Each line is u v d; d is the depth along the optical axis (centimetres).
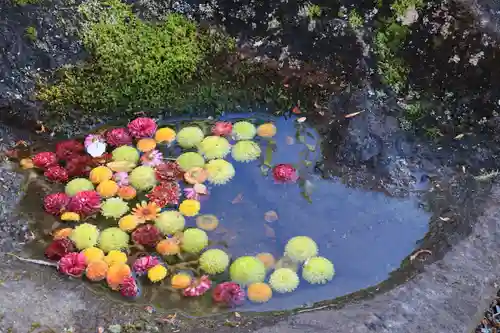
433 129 273
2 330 187
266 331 190
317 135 281
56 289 209
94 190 254
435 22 275
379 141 272
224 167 263
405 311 195
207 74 294
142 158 267
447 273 209
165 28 291
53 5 278
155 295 216
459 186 250
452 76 275
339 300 213
